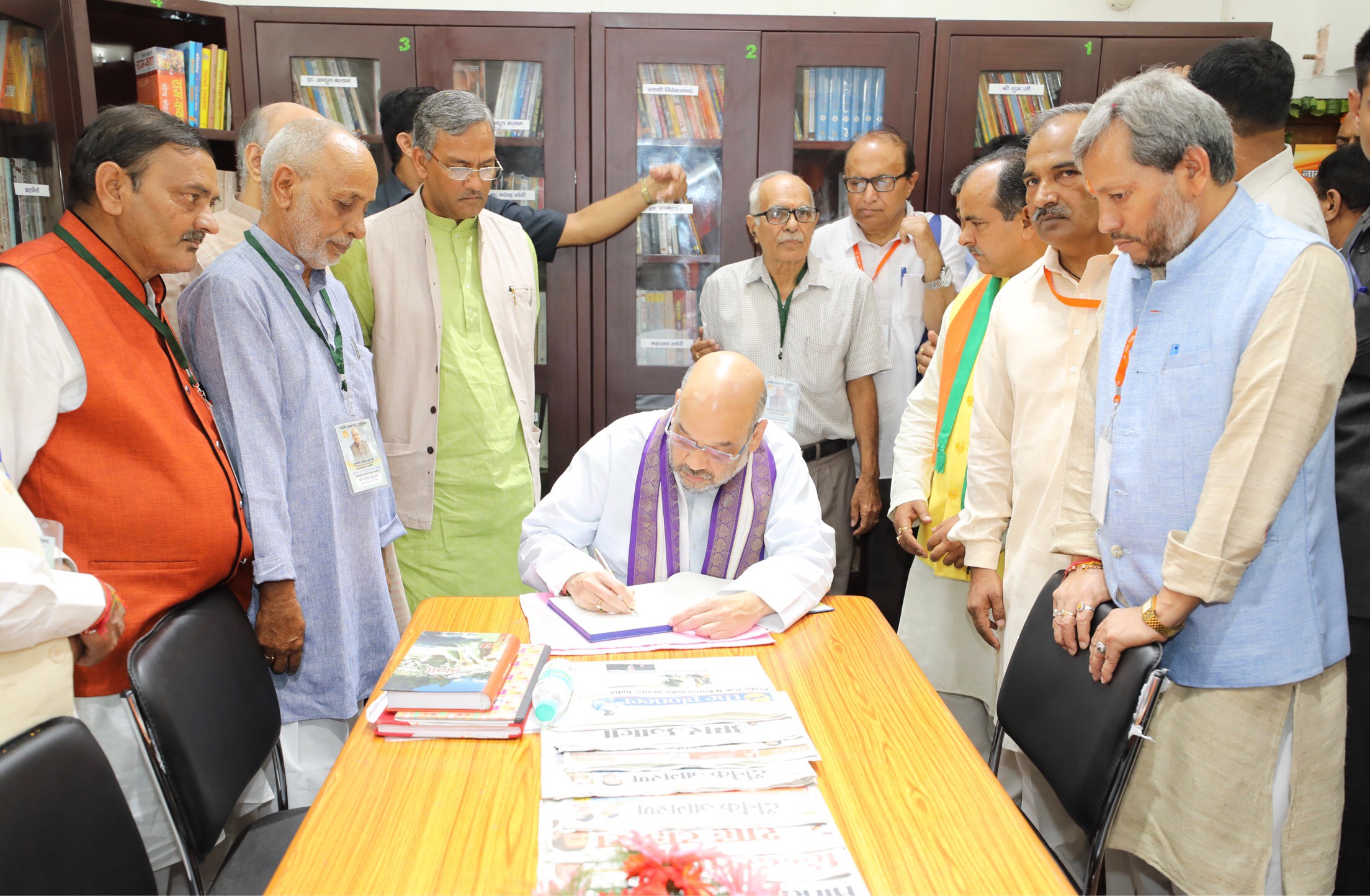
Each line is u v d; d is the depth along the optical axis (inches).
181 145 57.4
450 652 52.4
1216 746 55.0
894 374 112.6
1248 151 70.4
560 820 39.6
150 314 59.4
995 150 106.3
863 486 107.0
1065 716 55.0
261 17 110.0
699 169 119.3
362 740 47.1
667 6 131.3
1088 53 114.7
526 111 116.3
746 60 114.4
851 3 132.7
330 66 113.3
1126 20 133.8
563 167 116.3
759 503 68.0
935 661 85.7
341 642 70.5
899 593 114.3
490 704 47.3
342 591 70.4
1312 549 53.7
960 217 84.3
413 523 91.7
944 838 39.3
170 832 61.1
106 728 57.7
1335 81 130.6
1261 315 51.0
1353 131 92.1
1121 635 52.5
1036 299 72.1
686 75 116.1
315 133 66.1
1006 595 73.4
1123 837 60.4
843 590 109.0
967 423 82.2
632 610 61.4
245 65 111.1
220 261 66.4
